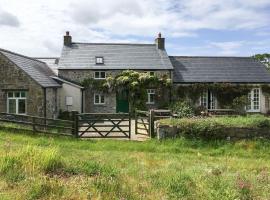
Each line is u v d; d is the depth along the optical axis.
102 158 13.30
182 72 39.25
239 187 7.97
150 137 19.84
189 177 9.16
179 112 30.16
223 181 8.62
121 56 38.72
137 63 37.94
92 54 38.56
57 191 7.53
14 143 16.08
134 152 16.30
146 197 7.61
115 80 35.91
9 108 28.16
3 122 22.92
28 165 9.00
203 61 41.25
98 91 36.41
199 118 20.48
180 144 17.84
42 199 7.13
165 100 37.09
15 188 7.62
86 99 36.38
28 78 27.84
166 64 38.03
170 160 13.84
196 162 13.61
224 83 38.19
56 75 37.00
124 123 28.06
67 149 16.02
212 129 18.06
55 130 22.39
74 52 38.66
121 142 18.67
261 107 38.75
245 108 38.16
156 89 36.78
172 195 7.77
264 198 7.64
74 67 36.53
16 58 29.80
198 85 37.69
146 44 41.00
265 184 8.72
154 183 8.70
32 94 27.88
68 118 32.78
